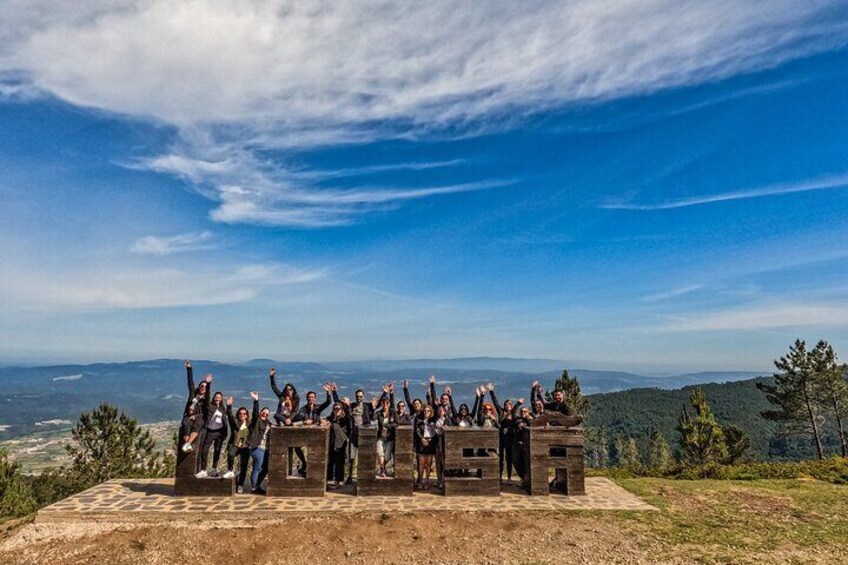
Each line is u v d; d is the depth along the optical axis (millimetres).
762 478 12508
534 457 9906
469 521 8500
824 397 29578
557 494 9984
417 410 10383
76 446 22734
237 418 9688
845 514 9062
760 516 8922
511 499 9570
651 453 55312
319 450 9438
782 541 7785
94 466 22109
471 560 7223
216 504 8859
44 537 7988
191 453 9344
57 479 23312
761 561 7086
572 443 10023
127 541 7824
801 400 30078
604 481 11180
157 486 10055
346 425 10445
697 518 8773
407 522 8414
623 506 9312
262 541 7840
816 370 29203
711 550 7445
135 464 22797
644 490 10453
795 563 7035
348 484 10391
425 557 7332
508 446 10758
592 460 65875
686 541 7770
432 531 8109
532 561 7168
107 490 9711
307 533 8031
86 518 8344
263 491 9617
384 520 8469
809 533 8125
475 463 9734
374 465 9547
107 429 22672
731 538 7887
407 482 9586
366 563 7207
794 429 31859
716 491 10445
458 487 9656
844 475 12328
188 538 7902
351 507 8859
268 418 9836
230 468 9562
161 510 8484
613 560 7160
